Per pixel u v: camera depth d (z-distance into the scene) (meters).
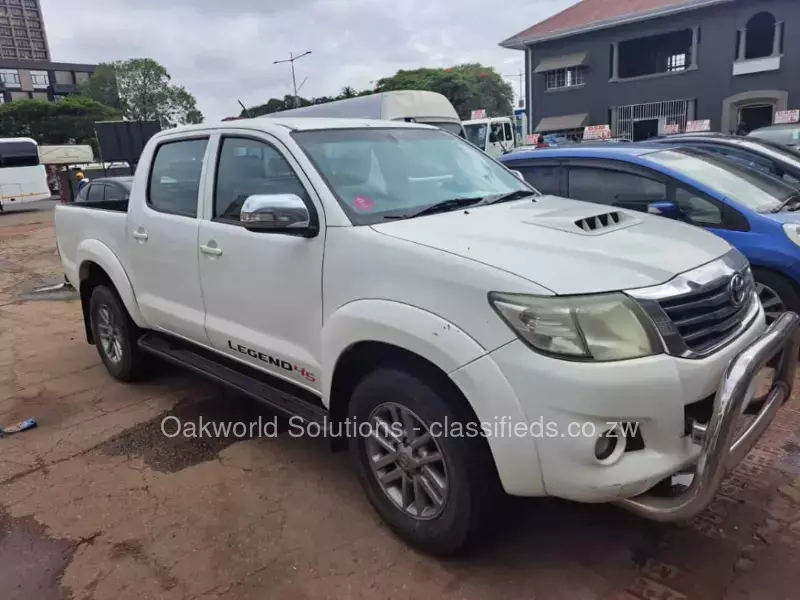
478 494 2.49
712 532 2.88
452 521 2.58
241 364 3.89
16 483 3.58
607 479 2.23
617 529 2.94
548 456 2.24
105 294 4.83
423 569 2.72
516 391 2.25
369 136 3.55
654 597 2.51
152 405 4.59
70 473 3.67
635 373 2.18
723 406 2.16
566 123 27.83
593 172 5.63
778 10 22.50
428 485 2.67
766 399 2.61
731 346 2.46
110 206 5.47
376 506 2.95
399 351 2.63
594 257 2.43
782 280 4.59
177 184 3.99
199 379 5.09
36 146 30.14
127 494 3.42
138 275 4.36
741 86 23.73
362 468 2.95
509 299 2.27
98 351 5.39
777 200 5.07
